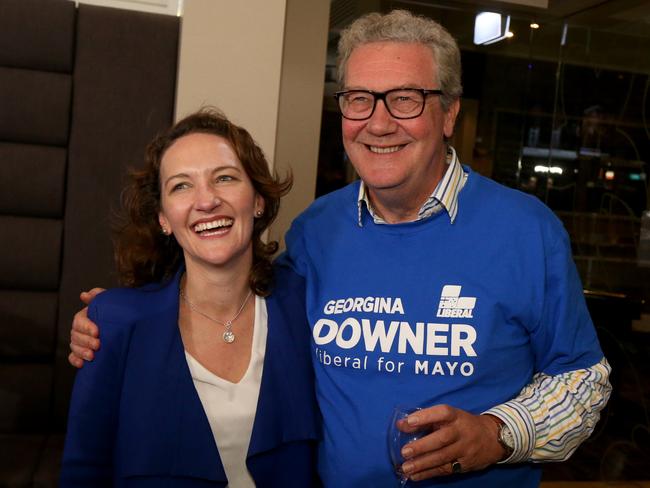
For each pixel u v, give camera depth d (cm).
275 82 303
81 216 302
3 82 291
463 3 394
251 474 154
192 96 296
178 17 309
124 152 304
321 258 169
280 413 157
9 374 295
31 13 292
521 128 414
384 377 150
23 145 296
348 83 156
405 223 157
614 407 417
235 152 158
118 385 153
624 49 404
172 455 148
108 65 301
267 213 169
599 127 415
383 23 154
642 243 400
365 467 149
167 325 155
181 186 157
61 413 302
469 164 413
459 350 146
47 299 299
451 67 155
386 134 151
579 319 152
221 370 158
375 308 154
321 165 375
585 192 422
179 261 173
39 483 251
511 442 140
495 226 153
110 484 156
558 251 150
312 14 350
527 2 392
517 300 148
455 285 150
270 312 163
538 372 157
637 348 409
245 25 298
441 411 133
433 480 147
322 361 157
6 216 297
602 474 413
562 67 414
